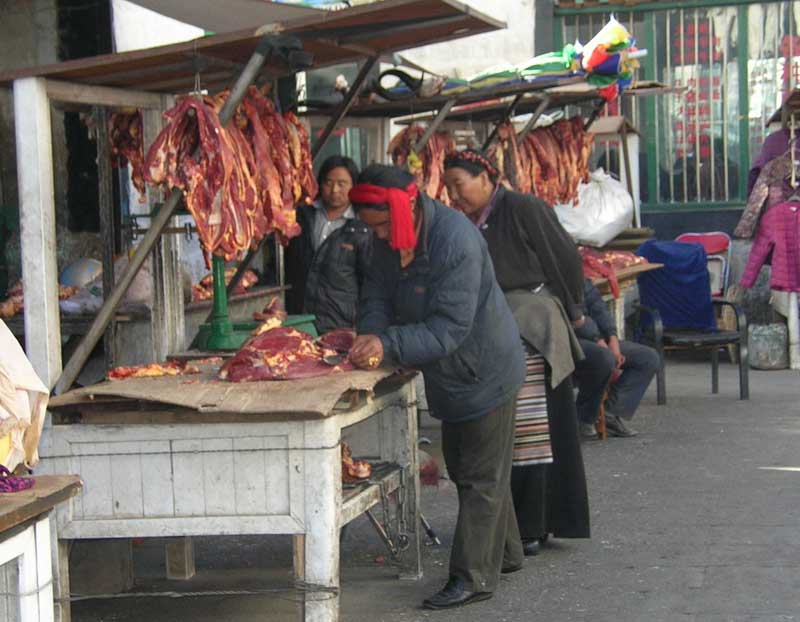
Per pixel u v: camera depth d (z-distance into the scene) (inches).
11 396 130.3
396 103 284.2
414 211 174.2
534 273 206.2
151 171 171.6
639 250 378.3
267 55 170.6
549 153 331.3
